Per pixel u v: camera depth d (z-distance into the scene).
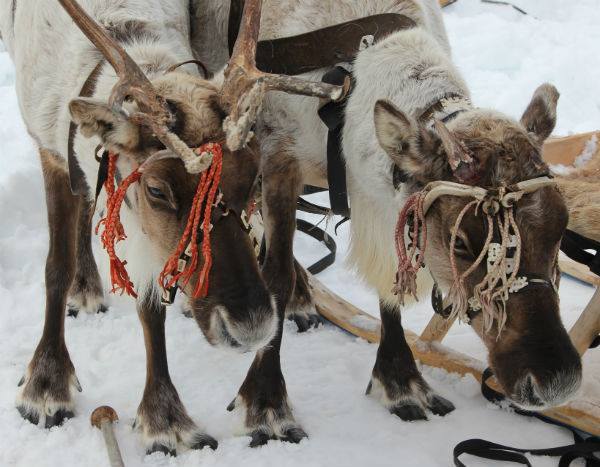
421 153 3.01
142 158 2.89
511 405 3.68
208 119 2.88
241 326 2.84
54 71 3.51
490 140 2.88
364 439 3.52
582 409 3.41
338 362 4.15
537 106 3.06
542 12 8.69
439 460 3.36
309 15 3.74
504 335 2.89
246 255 2.91
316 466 3.31
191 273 2.92
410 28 3.63
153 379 3.49
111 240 3.00
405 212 3.05
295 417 3.66
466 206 2.82
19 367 4.04
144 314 3.41
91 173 3.27
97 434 3.50
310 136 3.71
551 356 2.77
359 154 3.47
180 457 3.41
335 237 5.71
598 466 3.24
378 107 3.00
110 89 3.19
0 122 6.75
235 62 3.00
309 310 4.57
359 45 3.60
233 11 3.86
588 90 7.18
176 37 3.69
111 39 2.88
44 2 3.57
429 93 3.36
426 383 3.77
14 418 3.68
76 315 4.59
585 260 3.63
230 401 3.79
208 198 2.81
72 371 3.80
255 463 3.34
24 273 4.91
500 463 3.33
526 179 2.82
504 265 2.80
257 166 2.96
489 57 7.71
